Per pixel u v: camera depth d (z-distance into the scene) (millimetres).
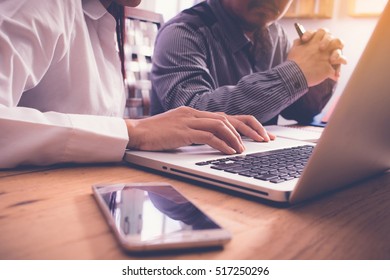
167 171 438
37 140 426
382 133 363
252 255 226
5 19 494
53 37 567
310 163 292
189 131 521
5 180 381
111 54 890
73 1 668
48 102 710
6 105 461
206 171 396
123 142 482
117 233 230
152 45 1436
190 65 1036
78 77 728
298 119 1237
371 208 342
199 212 273
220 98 920
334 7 1797
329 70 938
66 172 435
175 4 2182
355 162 365
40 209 293
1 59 473
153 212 271
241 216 302
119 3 781
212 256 220
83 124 461
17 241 229
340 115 268
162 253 219
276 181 360
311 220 300
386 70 275
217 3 1228
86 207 302
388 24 239
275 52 1449
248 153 535
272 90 922
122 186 347
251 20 1237
